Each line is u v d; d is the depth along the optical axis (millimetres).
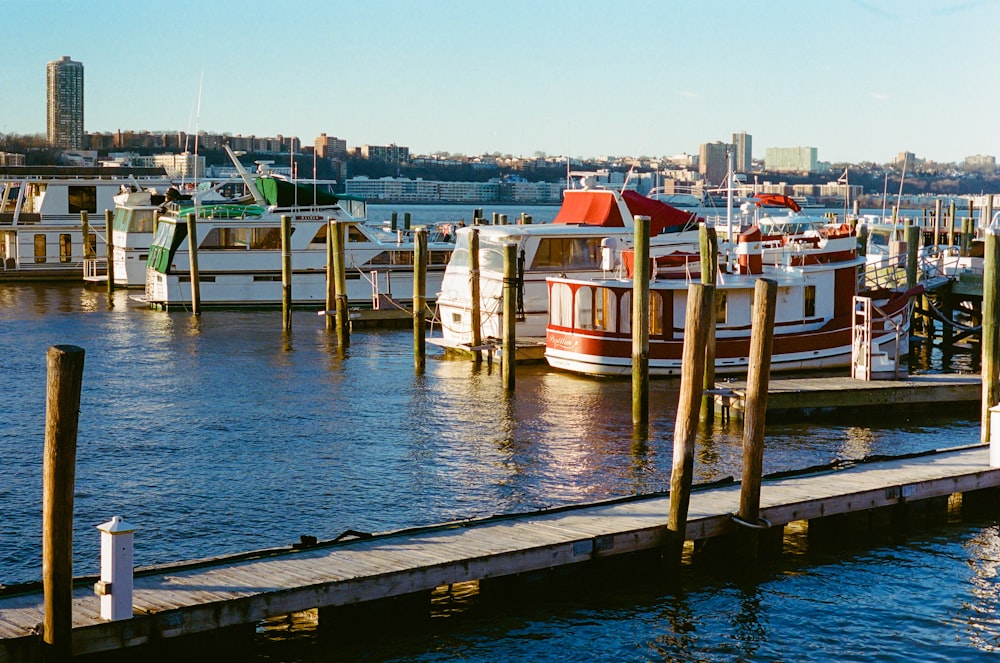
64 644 16281
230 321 56500
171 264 59688
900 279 53156
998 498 26219
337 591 18547
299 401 37438
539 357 44094
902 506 24594
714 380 35125
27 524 24719
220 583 18422
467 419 34719
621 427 33531
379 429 33531
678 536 21562
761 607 20922
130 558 16922
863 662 19062
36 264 72750
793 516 23125
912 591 21750
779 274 40438
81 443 31625
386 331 54406
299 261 60562
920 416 35094
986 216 69125
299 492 27250
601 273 45531
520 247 44531
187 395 38344
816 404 34375
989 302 28812
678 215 47719
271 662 18406
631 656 19109
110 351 47281
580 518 22250
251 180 62781
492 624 19953
